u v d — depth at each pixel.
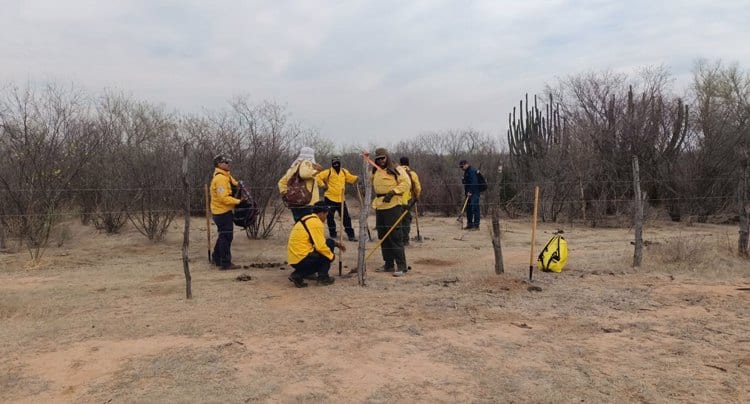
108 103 16.75
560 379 4.20
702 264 8.12
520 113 18.73
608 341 5.05
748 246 9.05
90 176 11.38
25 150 10.04
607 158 15.28
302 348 4.83
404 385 4.11
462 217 15.51
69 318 5.64
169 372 4.28
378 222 7.97
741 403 3.80
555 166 15.27
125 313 5.82
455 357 4.66
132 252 9.75
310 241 6.92
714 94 26.83
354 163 20.27
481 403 3.82
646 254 8.83
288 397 3.89
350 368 4.41
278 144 11.59
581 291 6.79
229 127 11.96
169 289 6.88
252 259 9.15
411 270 8.30
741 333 5.25
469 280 7.33
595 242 11.32
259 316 5.73
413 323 5.55
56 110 10.88
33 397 3.88
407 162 10.60
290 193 8.45
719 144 14.83
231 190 8.40
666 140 15.40
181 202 11.67
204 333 5.20
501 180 16.64
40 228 9.71
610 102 15.95
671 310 6.03
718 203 14.77
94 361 4.50
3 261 8.69
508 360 4.59
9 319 5.60
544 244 11.17
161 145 12.27
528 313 5.91
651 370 4.37
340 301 6.34
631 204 14.51
